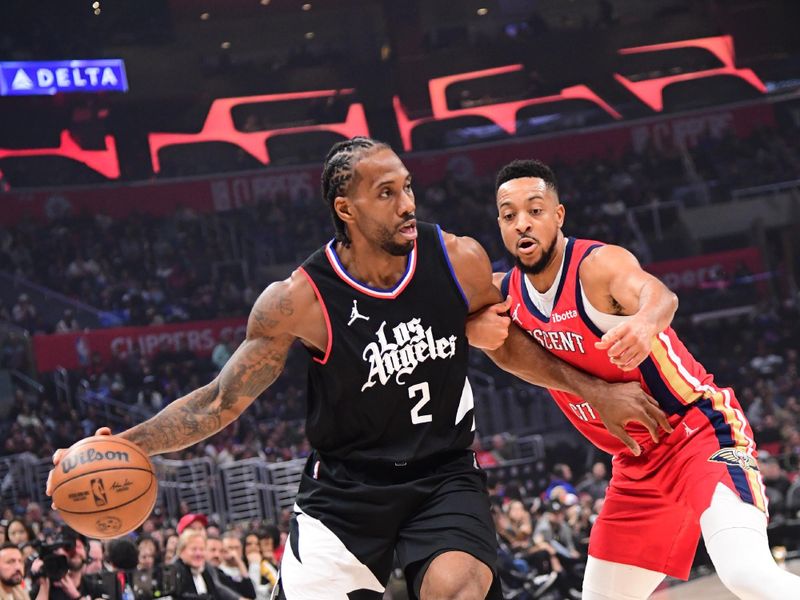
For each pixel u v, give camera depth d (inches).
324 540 118.6
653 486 144.5
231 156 1024.9
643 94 1063.6
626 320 120.3
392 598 290.2
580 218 971.3
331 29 1068.5
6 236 899.4
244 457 636.1
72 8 1000.9
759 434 677.9
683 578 150.8
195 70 1034.7
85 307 861.2
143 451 120.4
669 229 954.1
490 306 125.7
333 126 1058.1
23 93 952.9
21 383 769.6
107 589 231.0
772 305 884.0
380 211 113.9
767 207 949.8
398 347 116.1
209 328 844.6
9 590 216.5
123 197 967.6
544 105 1064.8
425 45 1071.6
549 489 521.0
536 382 146.6
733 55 1069.1
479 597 109.8
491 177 1045.2
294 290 117.4
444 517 115.8
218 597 266.2
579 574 394.9
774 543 448.5
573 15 1083.9
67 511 117.1
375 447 118.5
